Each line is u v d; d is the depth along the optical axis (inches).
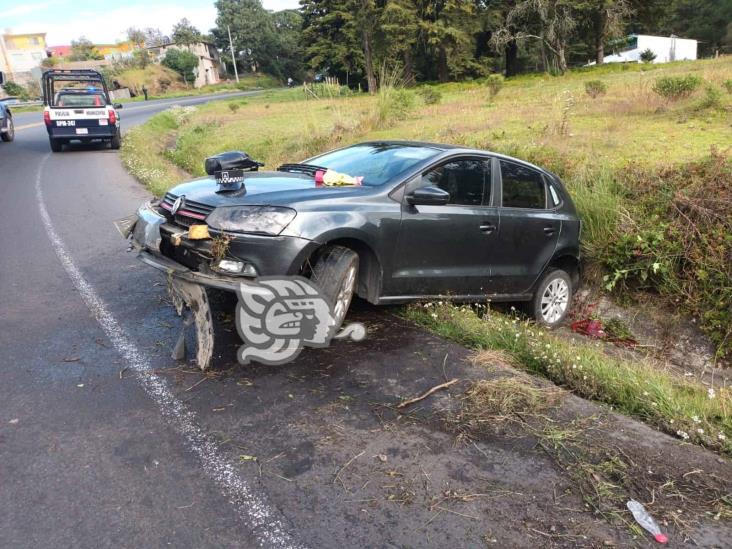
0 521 96.7
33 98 2183.8
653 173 295.4
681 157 354.6
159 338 170.6
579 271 249.0
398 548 93.9
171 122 1147.9
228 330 173.0
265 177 182.7
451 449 121.1
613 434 130.4
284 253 149.9
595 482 112.7
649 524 102.0
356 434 124.9
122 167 551.8
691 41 2341.3
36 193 418.0
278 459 115.5
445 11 1851.6
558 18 1632.6
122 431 123.3
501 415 134.9
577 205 288.5
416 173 181.0
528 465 117.1
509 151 383.9
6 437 120.3
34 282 222.5
